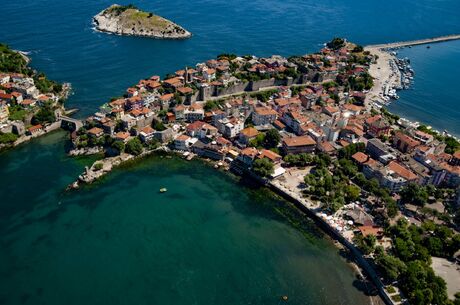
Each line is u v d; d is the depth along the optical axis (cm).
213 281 17988
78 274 18162
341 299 17125
